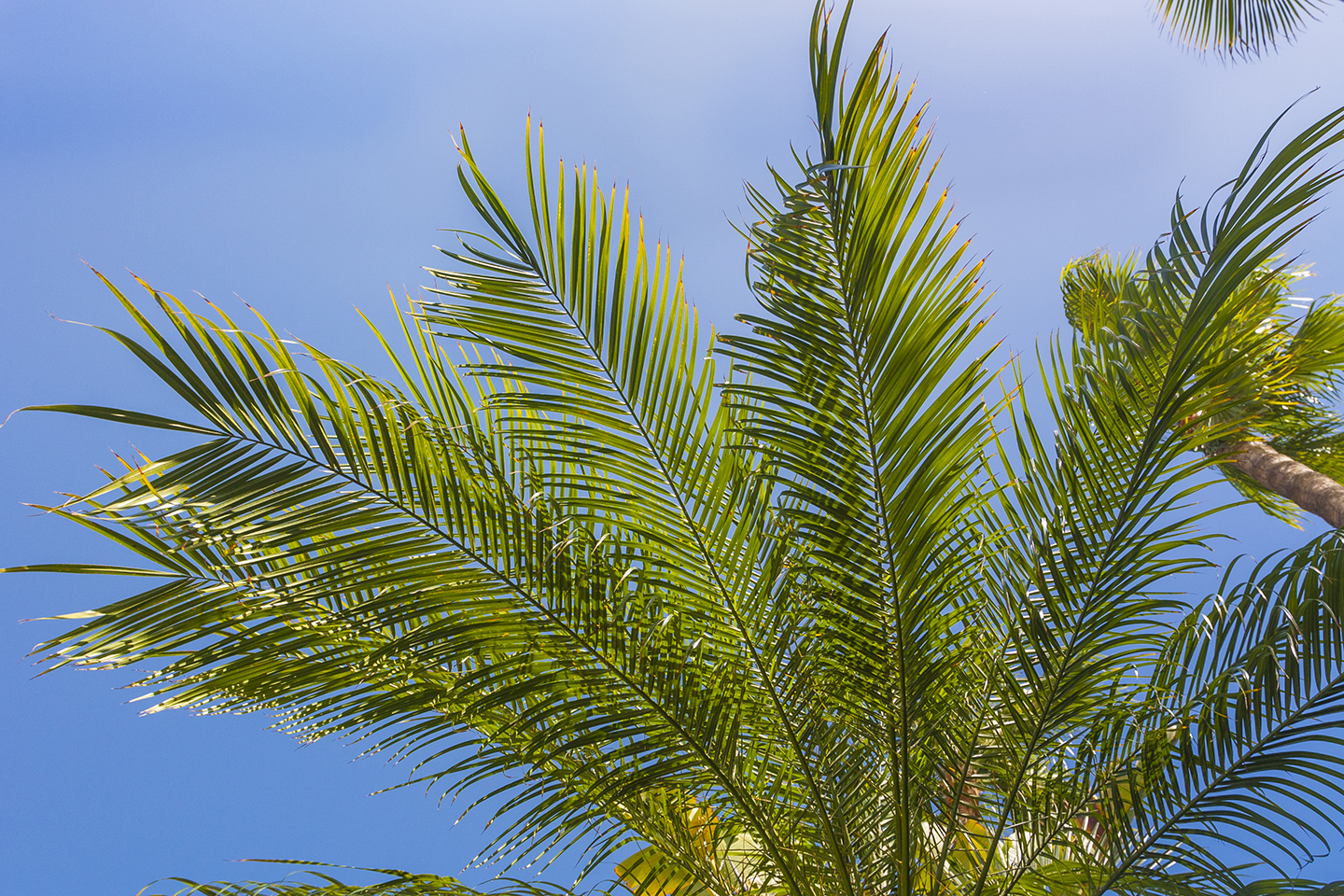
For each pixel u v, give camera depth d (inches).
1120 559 100.8
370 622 92.9
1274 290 115.0
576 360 101.3
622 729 107.2
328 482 86.1
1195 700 97.8
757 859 126.0
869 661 113.1
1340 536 89.7
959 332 93.5
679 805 123.1
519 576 97.7
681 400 105.0
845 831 116.2
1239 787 96.0
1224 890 97.3
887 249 88.6
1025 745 112.8
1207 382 90.8
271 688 94.0
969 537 107.3
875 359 93.7
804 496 102.3
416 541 91.6
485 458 100.1
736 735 111.7
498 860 105.5
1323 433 243.9
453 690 98.8
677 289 101.8
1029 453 102.6
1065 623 104.3
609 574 103.4
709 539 109.4
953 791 117.0
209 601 85.1
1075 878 109.4
